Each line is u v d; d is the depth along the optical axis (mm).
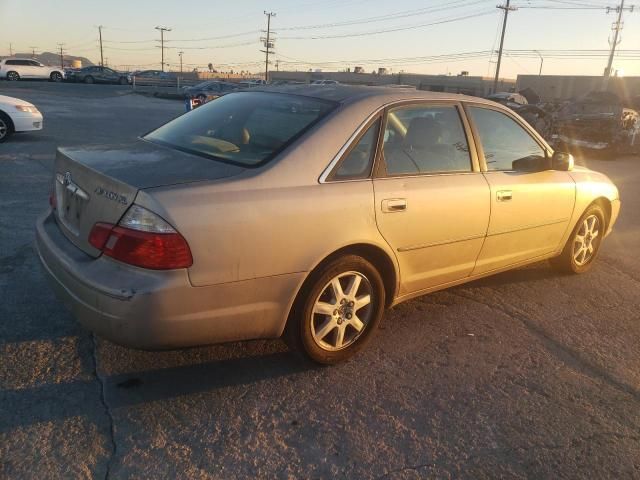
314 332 3195
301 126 3211
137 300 2516
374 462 2584
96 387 2984
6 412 2725
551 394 3242
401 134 3502
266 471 2479
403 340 3758
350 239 3094
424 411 2992
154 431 2680
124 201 2615
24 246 4914
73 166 3047
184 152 3248
